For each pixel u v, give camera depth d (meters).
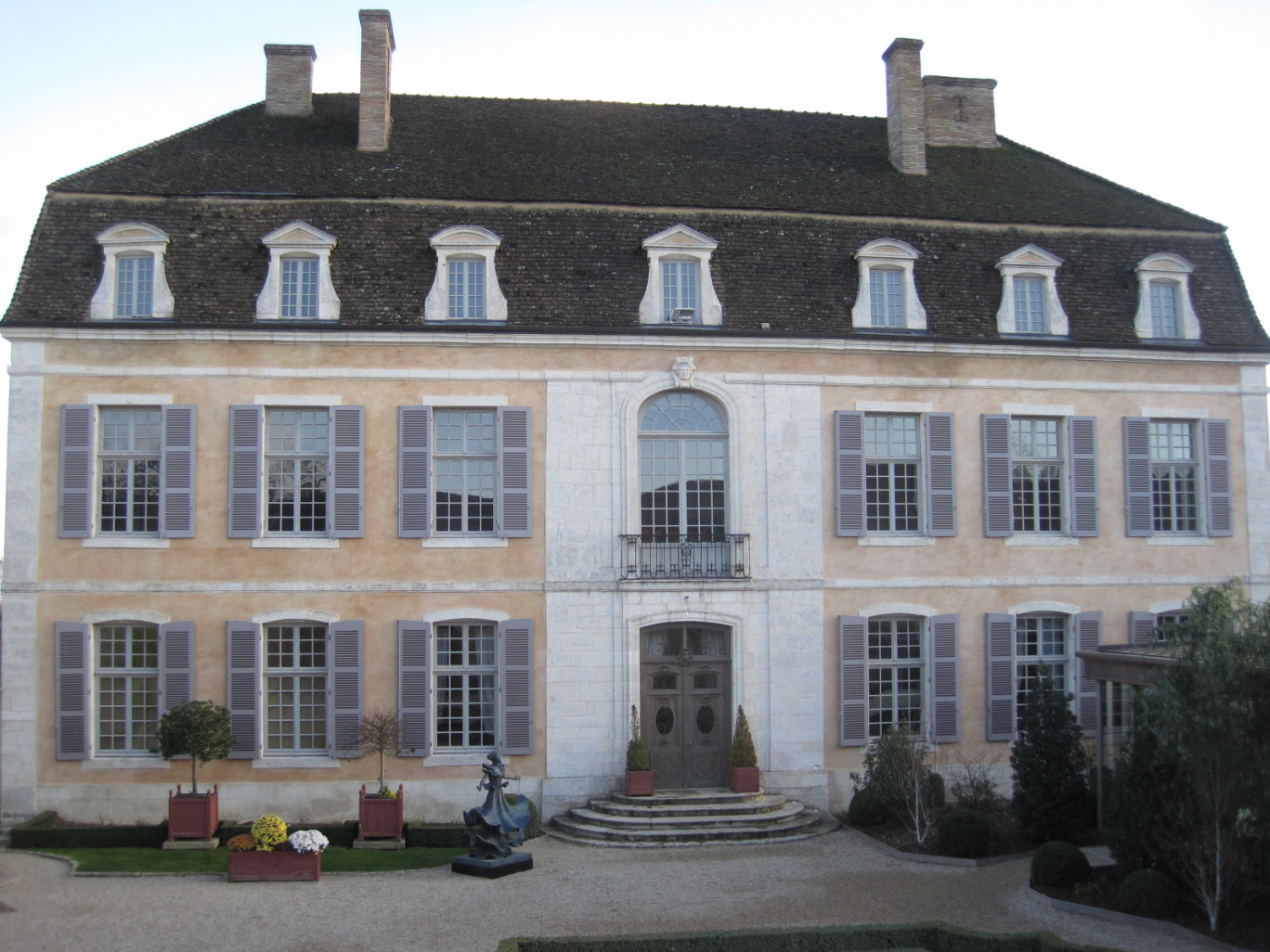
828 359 22.08
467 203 22.20
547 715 20.91
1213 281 23.84
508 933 14.41
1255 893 15.05
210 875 17.19
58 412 20.48
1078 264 23.45
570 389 21.38
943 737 21.84
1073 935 14.34
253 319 20.81
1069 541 22.61
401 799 19.33
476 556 20.98
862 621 21.75
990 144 27.73
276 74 25.36
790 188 24.20
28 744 19.97
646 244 21.78
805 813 20.61
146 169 22.50
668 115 26.95
